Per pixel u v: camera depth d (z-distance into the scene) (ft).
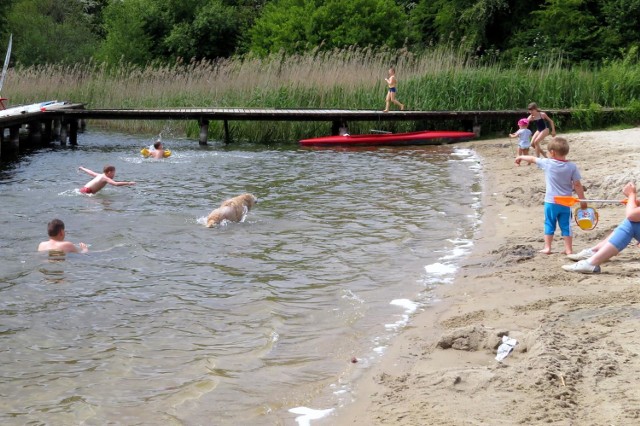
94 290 26.71
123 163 60.34
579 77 85.56
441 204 42.75
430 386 18.06
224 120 76.74
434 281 27.55
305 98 84.38
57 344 21.62
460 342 20.79
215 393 18.40
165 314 24.26
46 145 75.31
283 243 33.65
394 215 39.78
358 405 17.51
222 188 48.34
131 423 16.88
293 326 23.13
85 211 40.27
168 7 138.82
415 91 83.10
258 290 26.73
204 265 30.07
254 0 149.07
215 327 23.08
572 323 21.45
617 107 82.28
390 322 23.32
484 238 34.01
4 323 23.24
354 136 75.10
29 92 95.50
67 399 18.08
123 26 135.13
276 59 93.04
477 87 83.61
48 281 27.63
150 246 32.94
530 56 115.85
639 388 16.85
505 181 50.11
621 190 40.37
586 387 17.08
